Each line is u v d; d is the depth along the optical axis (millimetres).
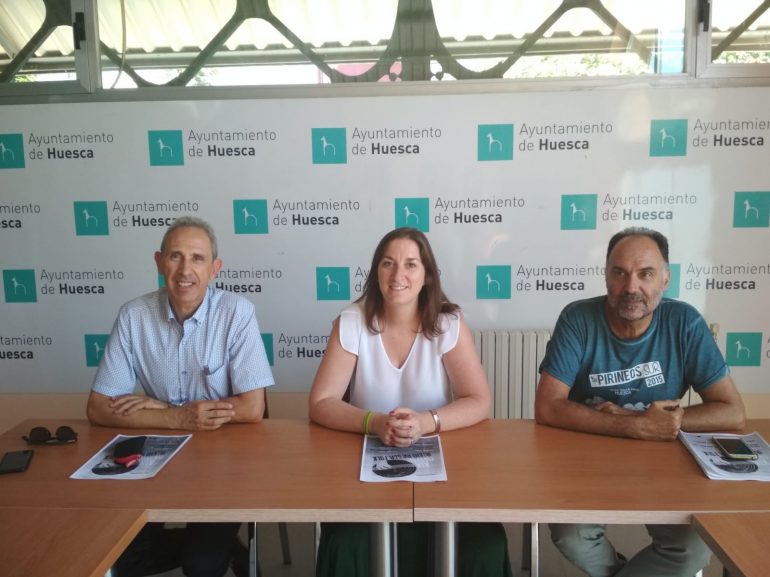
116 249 2859
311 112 2742
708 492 1295
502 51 2729
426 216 2777
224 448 1582
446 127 2725
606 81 2672
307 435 1665
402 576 1605
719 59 2672
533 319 2824
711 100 2646
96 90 2781
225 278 2859
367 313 1807
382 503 1266
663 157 2689
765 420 1722
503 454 1511
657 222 2727
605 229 2742
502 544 1491
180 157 2791
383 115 2730
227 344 1866
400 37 2740
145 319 1883
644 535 2387
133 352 1895
